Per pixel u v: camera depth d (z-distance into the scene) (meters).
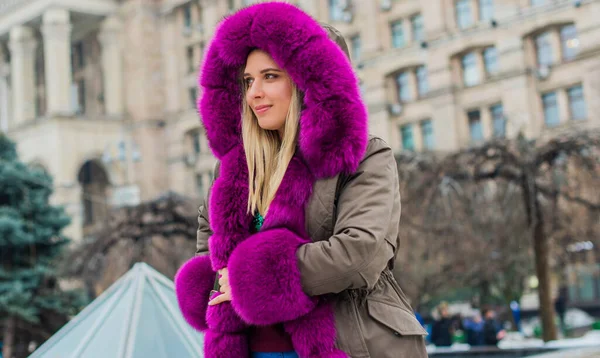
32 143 40.88
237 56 1.78
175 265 15.90
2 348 14.62
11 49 43.97
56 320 14.91
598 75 25.27
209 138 1.87
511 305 21.25
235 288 1.53
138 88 42.12
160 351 2.52
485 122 28.92
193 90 40.97
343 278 1.52
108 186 43.59
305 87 1.64
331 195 1.63
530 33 27.67
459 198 13.34
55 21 40.56
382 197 1.60
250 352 1.71
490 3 29.27
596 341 11.43
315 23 1.68
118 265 15.56
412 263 16.08
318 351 1.56
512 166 12.74
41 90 47.44
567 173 12.66
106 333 2.60
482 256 15.86
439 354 14.04
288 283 1.51
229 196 1.72
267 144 1.76
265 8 1.69
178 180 40.84
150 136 41.56
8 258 14.83
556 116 26.86
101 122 41.12
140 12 42.34
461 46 29.53
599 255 19.25
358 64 32.91
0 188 14.91
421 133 31.20
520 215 14.81
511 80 27.83
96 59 46.00
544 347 11.68
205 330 1.84
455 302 25.88
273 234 1.56
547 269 12.49
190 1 41.22
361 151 1.61
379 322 1.63
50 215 15.36
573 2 26.14
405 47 31.45
